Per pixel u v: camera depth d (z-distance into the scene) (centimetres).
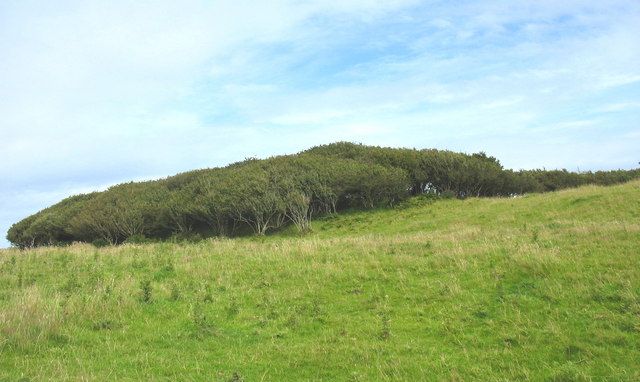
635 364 688
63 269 1580
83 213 4416
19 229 5281
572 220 2145
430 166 4438
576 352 746
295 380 713
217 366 766
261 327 969
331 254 1597
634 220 1875
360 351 804
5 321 899
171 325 983
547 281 1059
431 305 1023
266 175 4350
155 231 4366
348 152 5291
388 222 3466
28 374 712
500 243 1522
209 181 4553
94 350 842
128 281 1315
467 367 725
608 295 936
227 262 1587
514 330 848
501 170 4697
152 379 704
